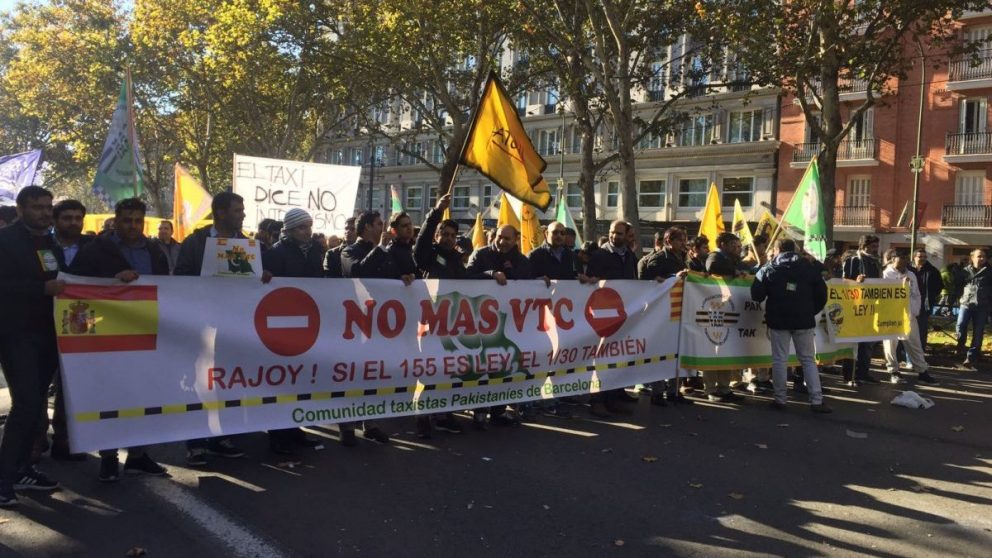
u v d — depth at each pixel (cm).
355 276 632
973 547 407
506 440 621
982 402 827
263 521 423
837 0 1728
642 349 750
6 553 373
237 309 516
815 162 1104
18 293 437
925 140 3375
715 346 808
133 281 475
